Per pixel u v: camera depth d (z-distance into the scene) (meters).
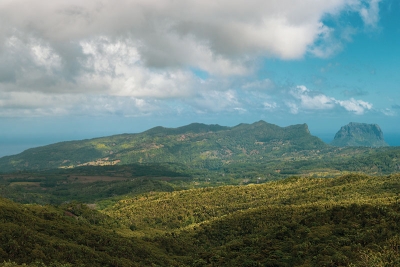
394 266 53.59
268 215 112.00
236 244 89.75
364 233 72.12
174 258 91.31
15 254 60.00
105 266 68.75
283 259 69.56
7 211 81.88
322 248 69.75
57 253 65.88
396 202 89.25
